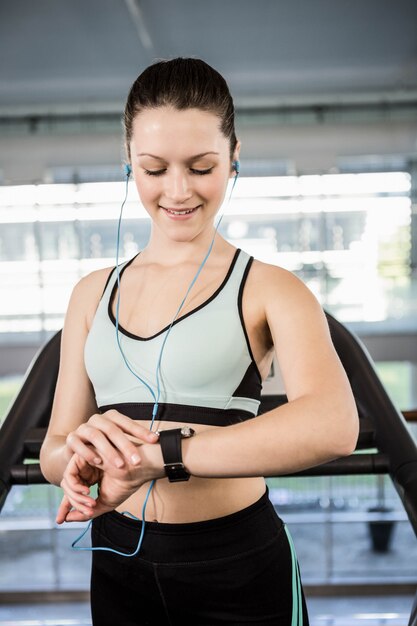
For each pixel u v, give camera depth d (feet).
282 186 25.81
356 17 19.45
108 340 2.64
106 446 2.27
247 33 20.61
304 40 21.44
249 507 2.65
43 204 25.00
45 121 28.48
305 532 16.12
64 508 2.48
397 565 14.40
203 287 2.60
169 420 2.50
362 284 26.53
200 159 2.41
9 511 15.11
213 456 2.23
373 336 25.61
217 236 2.78
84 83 25.21
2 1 17.28
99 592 2.75
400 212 27.04
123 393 2.58
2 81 24.66
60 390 2.86
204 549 2.54
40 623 11.73
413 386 25.82
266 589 2.58
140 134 2.42
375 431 4.33
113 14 18.47
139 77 2.49
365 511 16.10
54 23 18.97
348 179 26.30
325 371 2.34
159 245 2.77
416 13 19.26
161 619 2.64
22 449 4.36
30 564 14.43
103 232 26.30
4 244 26.22
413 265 26.55
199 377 2.48
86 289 2.93
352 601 13.09
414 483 3.64
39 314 25.26
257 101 28.12
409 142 28.04
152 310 2.62
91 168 28.63
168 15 18.86
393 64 24.22
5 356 25.02
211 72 2.45
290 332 2.44
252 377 2.60
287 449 2.18
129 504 2.69
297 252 26.48
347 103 28.22
